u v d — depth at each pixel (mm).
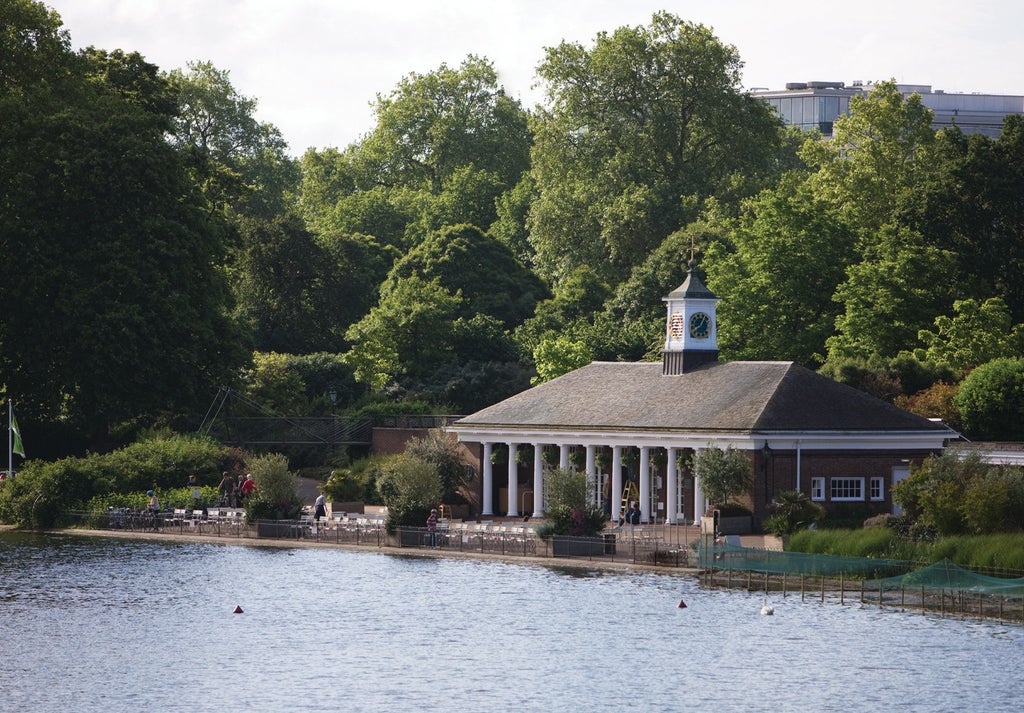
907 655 112375
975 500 140625
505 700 103188
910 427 167625
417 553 163875
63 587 143750
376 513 190125
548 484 162625
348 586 143750
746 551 143375
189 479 196000
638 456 178500
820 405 167750
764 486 162125
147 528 182625
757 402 167625
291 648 118625
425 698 103875
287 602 136125
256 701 103438
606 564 152000
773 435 162125
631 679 107625
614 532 166625
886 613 126750
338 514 187375
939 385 198375
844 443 165125
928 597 131750
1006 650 113375
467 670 111000
